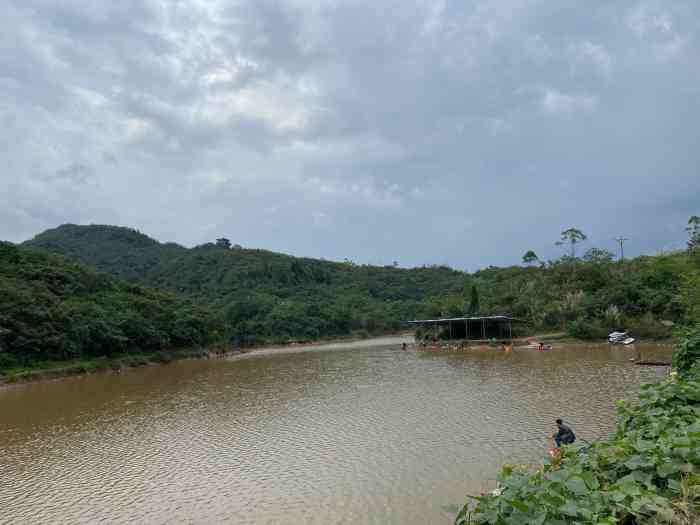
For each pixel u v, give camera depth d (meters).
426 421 24.00
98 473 19.39
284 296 128.00
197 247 189.00
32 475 19.55
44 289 61.91
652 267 69.25
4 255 67.19
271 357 70.44
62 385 45.72
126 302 71.56
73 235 186.75
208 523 14.23
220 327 88.19
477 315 72.62
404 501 14.66
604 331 60.34
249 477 17.73
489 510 4.91
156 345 69.50
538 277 82.75
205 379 46.72
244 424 26.33
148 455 21.50
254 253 166.75
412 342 84.31
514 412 24.47
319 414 27.55
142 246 184.50
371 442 21.02
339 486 16.20
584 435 19.66
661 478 5.43
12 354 50.31
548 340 62.59
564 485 5.16
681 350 11.77
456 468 17.02
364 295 139.00
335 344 95.44
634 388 28.78
